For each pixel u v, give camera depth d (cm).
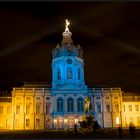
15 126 8606
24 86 9388
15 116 8675
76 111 8694
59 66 9219
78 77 9175
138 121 9481
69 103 8775
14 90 8856
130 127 3756
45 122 8725
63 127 8500
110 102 9225
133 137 3612
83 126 5188
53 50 9562
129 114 9469
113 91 9325
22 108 8762
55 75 9188
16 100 8806
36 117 8738
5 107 9094
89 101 5653
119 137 3597
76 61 9225
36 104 8844
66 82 8962
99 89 9275
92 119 5250
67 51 9244
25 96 8856
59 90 8844
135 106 9588
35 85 9462
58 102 8775
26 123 8681
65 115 8588
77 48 9450
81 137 3744
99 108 9131
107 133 4759
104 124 8994
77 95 8862
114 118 9112
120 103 9262
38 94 8906
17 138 3753
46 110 8838
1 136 4541
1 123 8962
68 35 9769
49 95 8944
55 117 8588
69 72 9112
